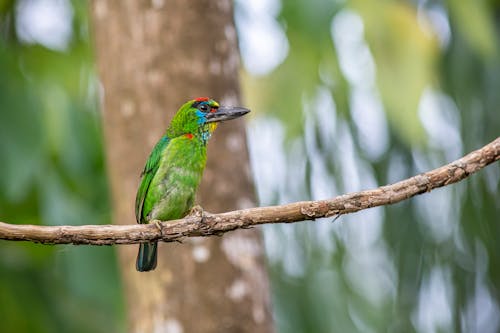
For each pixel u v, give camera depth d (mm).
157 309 9383
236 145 9758
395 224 13602
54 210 12688
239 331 9320
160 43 9688
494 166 13461
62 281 13938
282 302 13742
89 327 13664
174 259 9359
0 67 12211
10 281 14008
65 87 13352
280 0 12703
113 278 13094
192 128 9156
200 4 9805
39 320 13922
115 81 9773
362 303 13711
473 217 13438
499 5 13961
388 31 12023
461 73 13078
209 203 9555
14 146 12070
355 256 13773
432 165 13133
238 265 9438
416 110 11914
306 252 13641
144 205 9125
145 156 9609
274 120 13297
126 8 9773
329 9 12570
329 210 6871
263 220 6926
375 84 12102
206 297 9328
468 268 13680
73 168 12828
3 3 13297
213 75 9750
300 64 13102
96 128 13070
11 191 12102
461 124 13070
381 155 13273
